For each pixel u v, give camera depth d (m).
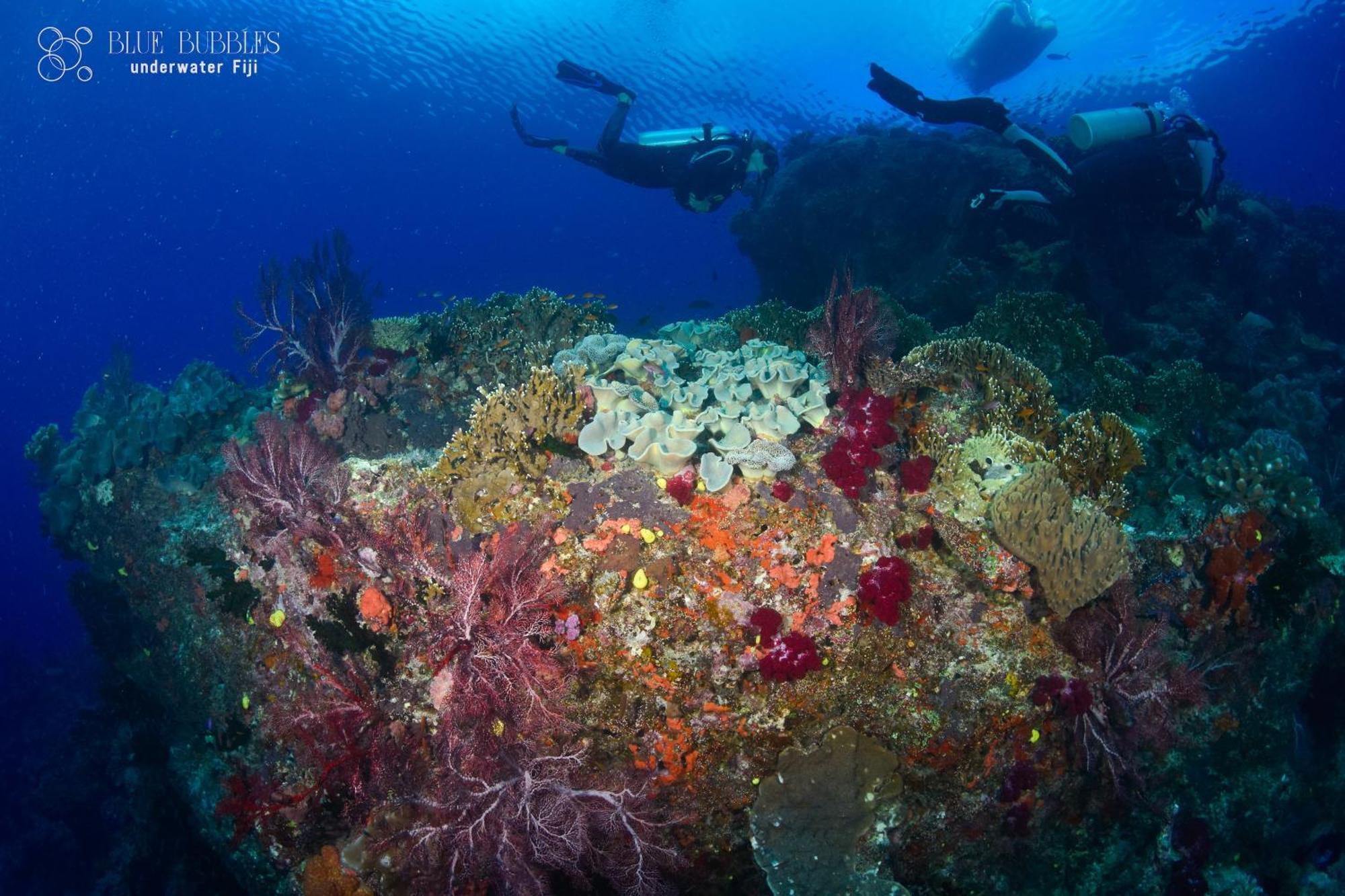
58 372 62.56
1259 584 5.25
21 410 56.56
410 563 4.78
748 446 4.48
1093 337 8.20
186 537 6.82
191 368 8.66
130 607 7.52
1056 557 4.29
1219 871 5.11
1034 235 11.98
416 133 50.19
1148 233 11.91
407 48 33.94
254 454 5.19
